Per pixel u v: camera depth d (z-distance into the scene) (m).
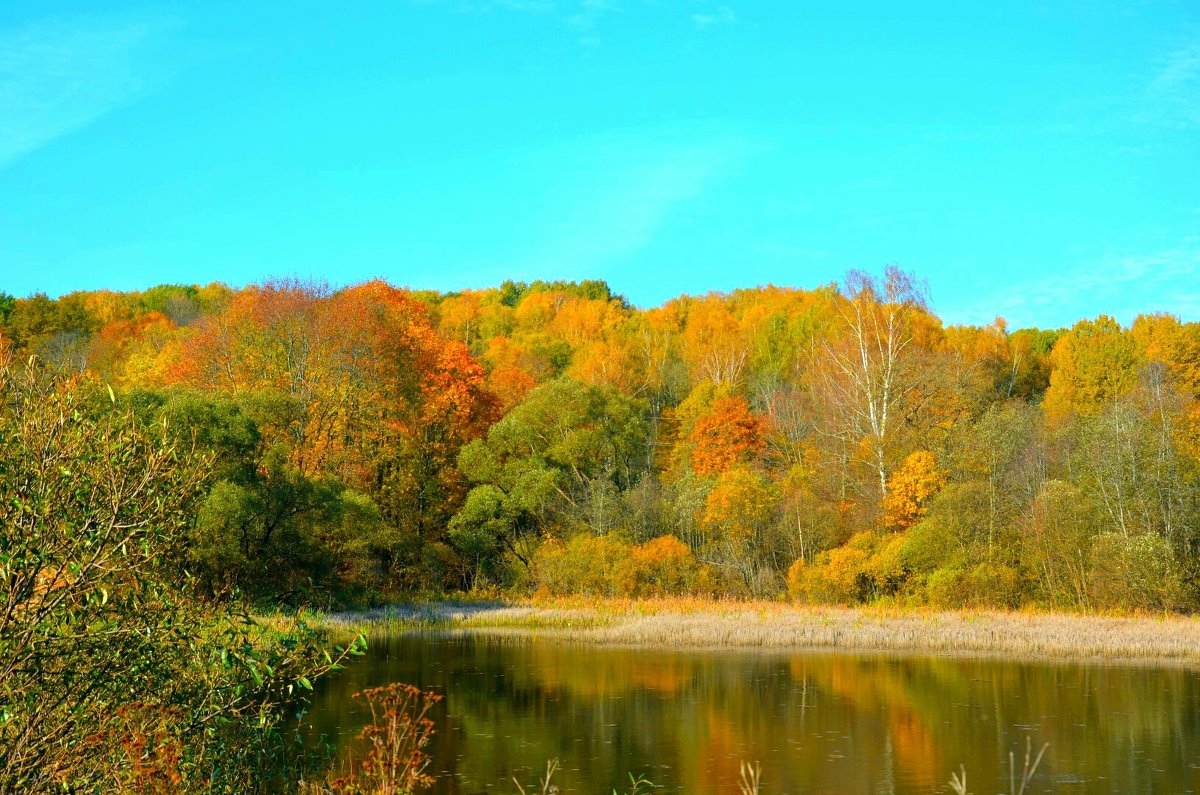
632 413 64.69
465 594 52.88
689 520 53.56
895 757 18.19
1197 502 42.84
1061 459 50.69
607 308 104.44
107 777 8.99
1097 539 41.72
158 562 9.55
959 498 45.16
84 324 81.12
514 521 57.19
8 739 8.61
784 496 51.84
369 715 21.16
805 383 75.75
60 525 8.48
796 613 41.38
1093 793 15.92
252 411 44.69
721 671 27.97
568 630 38.88
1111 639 32.06
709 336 93.62
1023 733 19.97
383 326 56.75
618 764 17.83
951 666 28.56
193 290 102.50
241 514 37.03
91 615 8.88
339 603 44.91
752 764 17.78
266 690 10.47
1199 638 32.41
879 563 45.41
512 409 68.44
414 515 56.00
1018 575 43.38
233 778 10.16
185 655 9.90
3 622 8.15
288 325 52.94
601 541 50.88
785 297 107.81
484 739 19.73
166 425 9.84
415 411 57.31
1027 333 92.81
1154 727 20.42
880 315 58.59
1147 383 53.41
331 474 49.88
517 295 125.69
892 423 54.84
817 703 23.16
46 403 8.86
